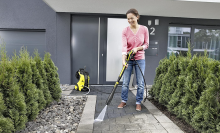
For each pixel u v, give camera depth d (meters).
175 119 2.72
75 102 3.58
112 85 5.68
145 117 2.81
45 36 5.43
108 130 2.35
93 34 5.52
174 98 2.66
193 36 5.76
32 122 2.52
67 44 5.38
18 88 2.11
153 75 5.66
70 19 5.34
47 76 3.26
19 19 5.23
